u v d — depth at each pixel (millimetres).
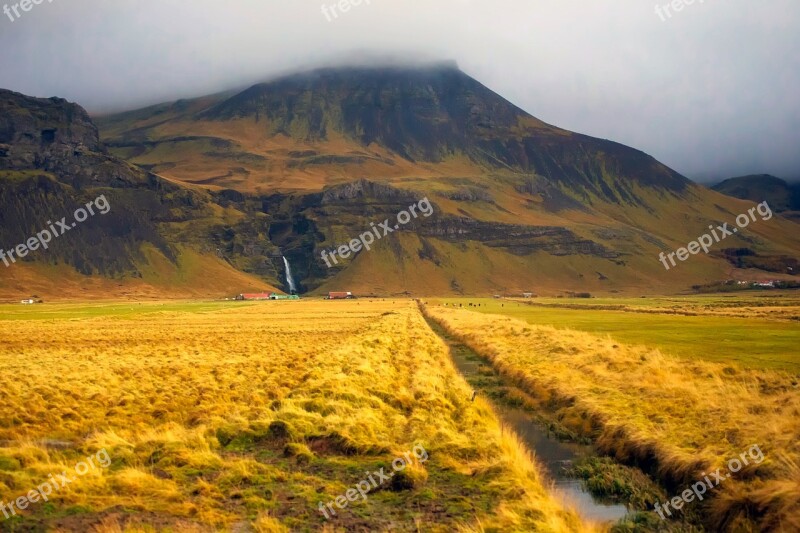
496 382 40719
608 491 19625
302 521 15367
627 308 156250
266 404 27625
